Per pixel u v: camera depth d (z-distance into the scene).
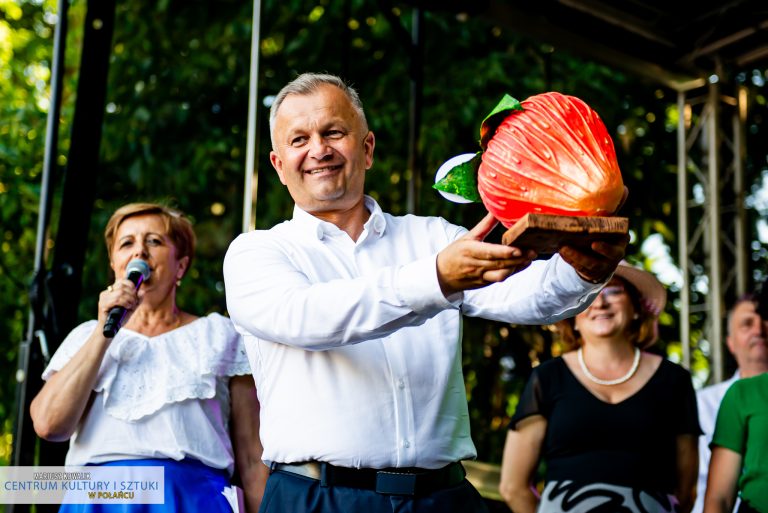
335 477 1.83
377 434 1.83
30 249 7.16
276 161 2.15
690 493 3.08
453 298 1.63
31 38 7.75
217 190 7.23
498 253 1.50
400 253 2.08
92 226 6.75
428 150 6.68
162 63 7.09
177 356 2.70
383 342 1.89
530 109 1.58
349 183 2.02
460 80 6.78
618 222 1.44
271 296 1.80
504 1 5.25
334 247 2.03
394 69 7.01
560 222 1.43
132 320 2.82
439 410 1.90
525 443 3.19
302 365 1.88
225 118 7.15
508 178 1.55
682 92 6.25
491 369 7.13
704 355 6.25
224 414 2.74
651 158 7.53
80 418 2.64
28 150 7.08
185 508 2.52
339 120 2.02
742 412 2.90
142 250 2.83
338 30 7.01
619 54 5.76
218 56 7.07
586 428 3.01
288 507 1.84
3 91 7.87
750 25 5.57
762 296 3.28
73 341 2.81
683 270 6.20
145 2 7.14
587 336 3.15
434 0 5.22
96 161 3.97
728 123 6.30
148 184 6.88
